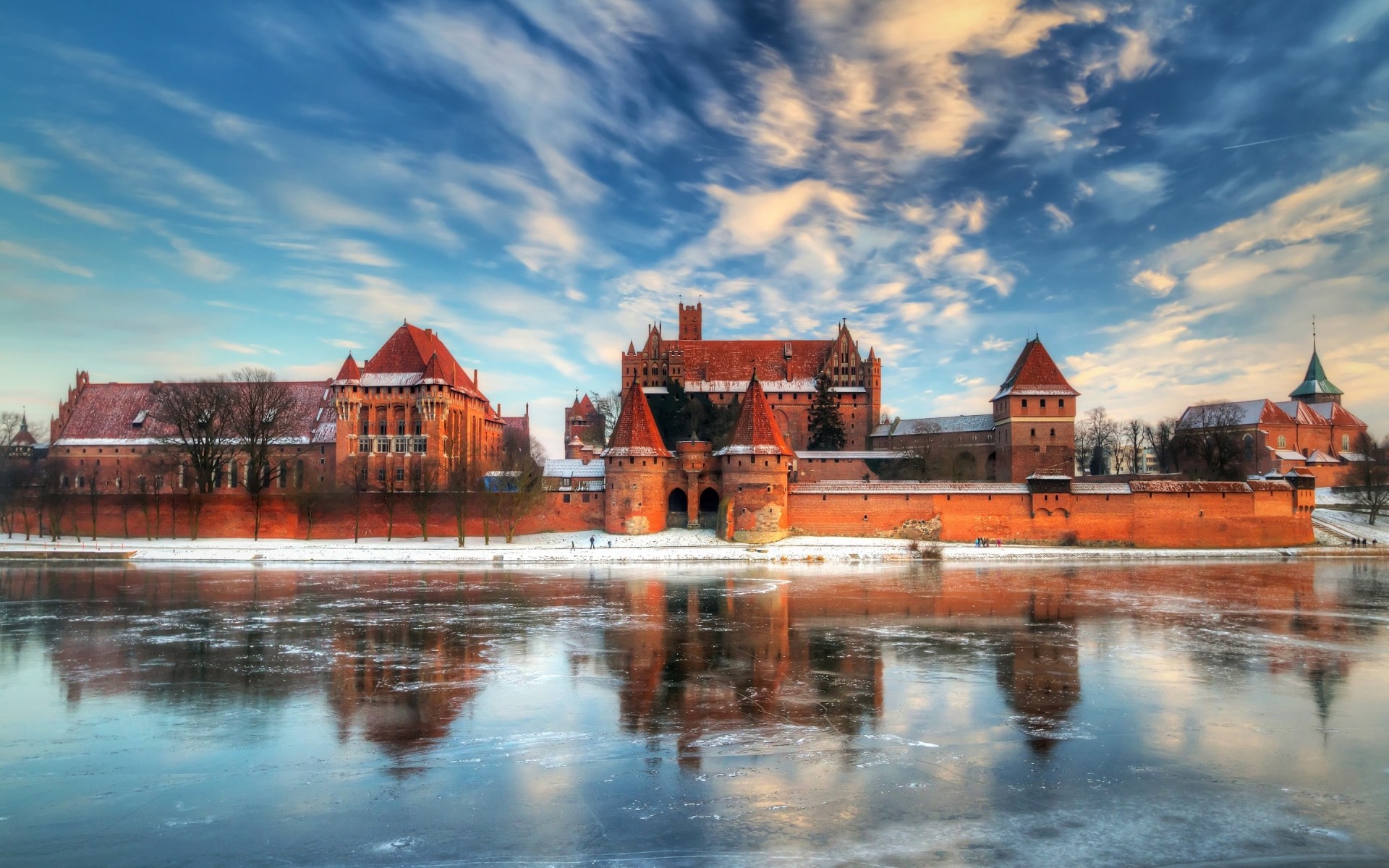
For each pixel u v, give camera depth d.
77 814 19.38
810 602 52.06
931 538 88.88
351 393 112.31
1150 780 21.38
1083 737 24.73
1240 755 23.23
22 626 43.19
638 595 55.09
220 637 40.31
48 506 91.56
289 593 56.06
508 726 25.81
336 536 90.69
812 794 20.38
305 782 21.27
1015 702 28.62
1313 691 30.20
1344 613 48.22
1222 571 71.31
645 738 24.67
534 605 50.81
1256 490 90.75
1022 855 17.22
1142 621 45.22
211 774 21.83
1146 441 162.88
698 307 171.62
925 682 31.39
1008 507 89.19
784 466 89.56
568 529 95.19
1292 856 17.22
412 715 26.94
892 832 18.27
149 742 24.34
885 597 54.41
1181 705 28.23
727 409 142.62
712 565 76.06
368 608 49.34
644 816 19.12
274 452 116.88
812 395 148.88
